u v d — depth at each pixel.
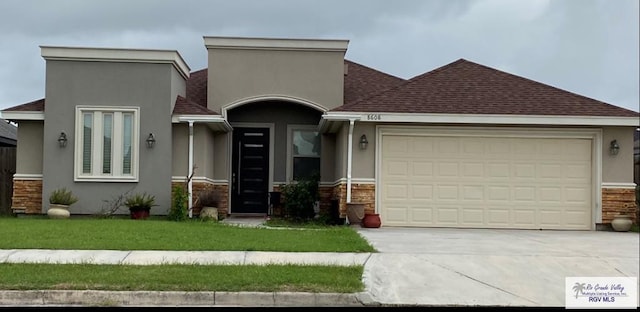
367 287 8.54
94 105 16.48
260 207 19.08
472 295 8.52
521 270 9.72
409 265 9.76
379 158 16.14
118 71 16.59
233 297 7.97
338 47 18.45
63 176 16.39
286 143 19.17
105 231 12.23
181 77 18.20
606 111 16.03
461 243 12.15
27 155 16.84
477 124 16.12
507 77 17.48
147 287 8.06
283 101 18.59
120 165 16.50
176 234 12.04
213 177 18.44
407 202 16.14
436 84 17.09
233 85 18.41
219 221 16.17
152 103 16.59
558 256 10.70
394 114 15.80
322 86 18.47
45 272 8.71
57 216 15.59
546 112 15.95
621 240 13.21
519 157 16.27
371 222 15.52
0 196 18.42
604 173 16.16
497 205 16.20
